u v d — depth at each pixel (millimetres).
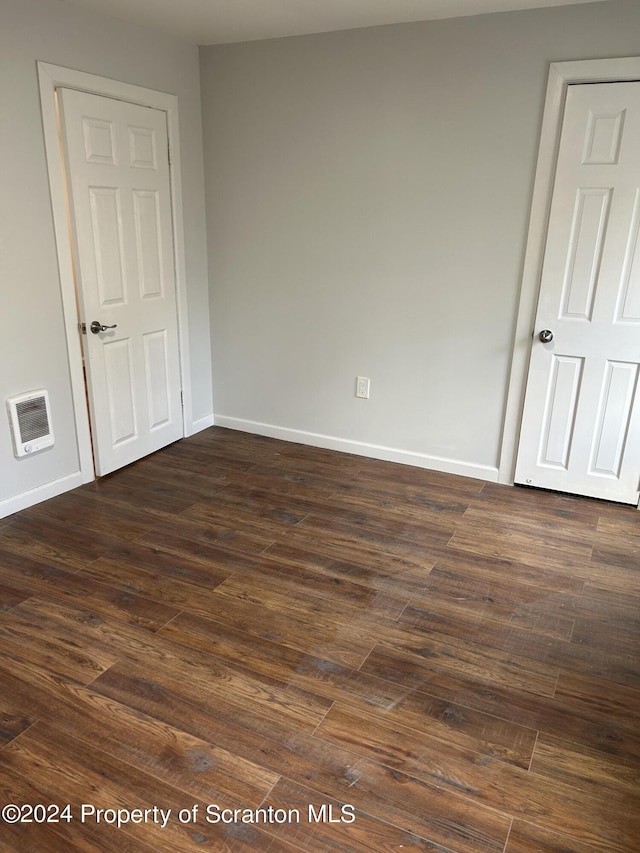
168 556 2787
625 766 1769
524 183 3145
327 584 2602
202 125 3902
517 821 1602
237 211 3959
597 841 1555
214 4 2955
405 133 3348
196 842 1532
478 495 3451
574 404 3311
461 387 3582
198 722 1885
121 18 3186
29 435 3102
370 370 3820
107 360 3471
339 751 1794
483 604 2488
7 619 2342
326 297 3830
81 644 2215
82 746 1793
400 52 3248
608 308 3107
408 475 3707
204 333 4277
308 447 4145
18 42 2746
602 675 2119
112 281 3410
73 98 3008
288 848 1522
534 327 3297
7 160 2787
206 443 4180
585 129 2949
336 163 3570
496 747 1820
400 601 2496
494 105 3109
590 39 2859
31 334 3043
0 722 1871
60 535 2943
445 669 2131
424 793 1672
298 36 3473
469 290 3414
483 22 3031
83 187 3137
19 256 2914
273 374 4176
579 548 2914
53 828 1562
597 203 3008
